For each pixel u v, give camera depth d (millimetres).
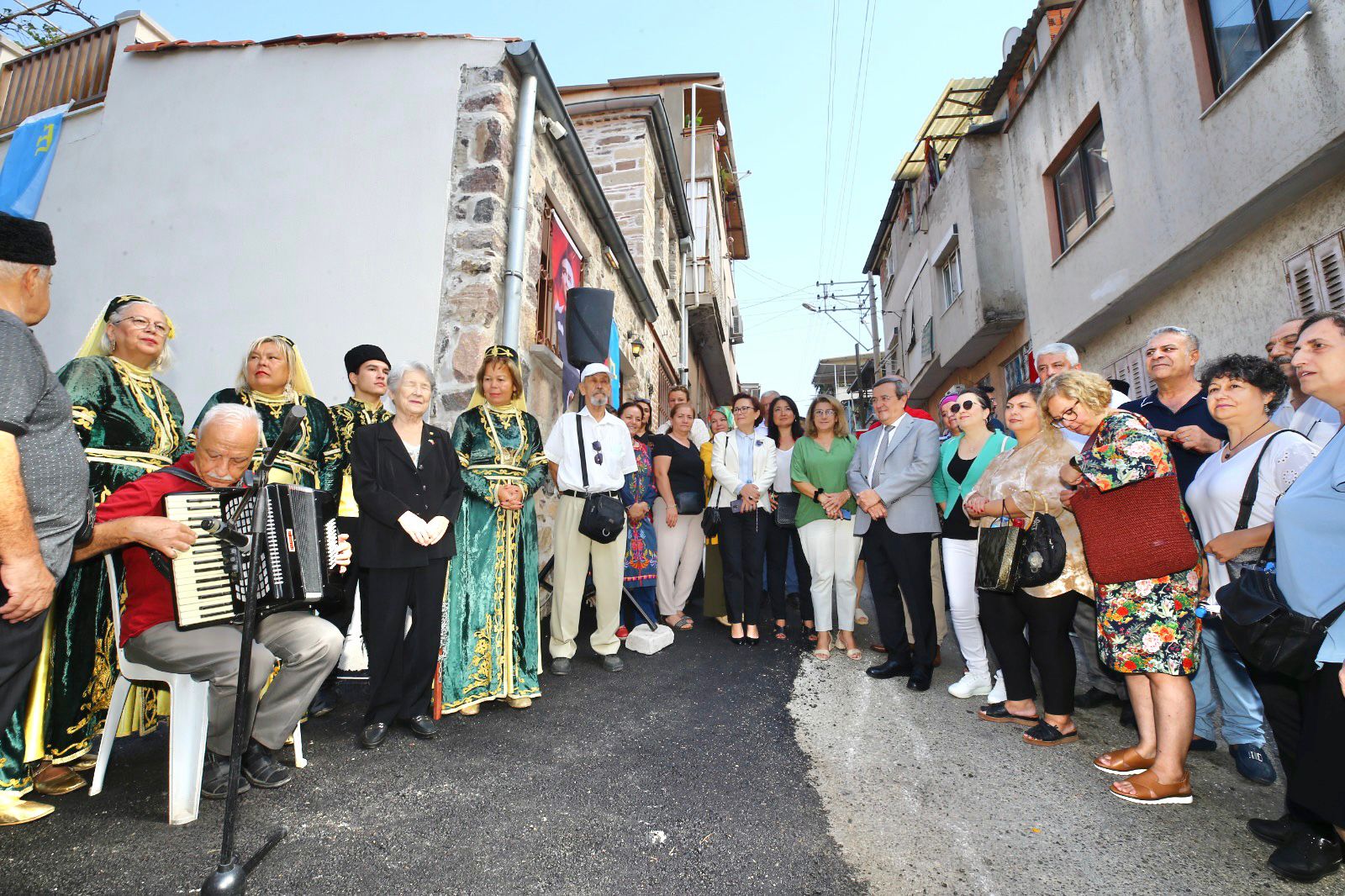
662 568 5262
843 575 4645
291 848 2213
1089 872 2148
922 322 15008
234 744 1981
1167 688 2617
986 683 3848
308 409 3561
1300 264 5527
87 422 2633
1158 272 6902
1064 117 8703
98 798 2564
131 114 5770
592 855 2225
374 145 5262
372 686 3141
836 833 2389
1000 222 11273
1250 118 5535
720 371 19078
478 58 5258
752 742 3191
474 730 3297
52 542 2012
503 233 5098
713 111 14234
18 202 5875
